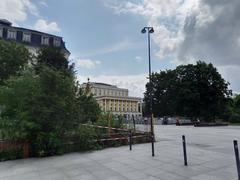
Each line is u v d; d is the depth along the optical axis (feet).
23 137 36.42
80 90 45.91
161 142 51.98
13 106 38.42
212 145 45.68
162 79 239.09
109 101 340.59
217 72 183.93
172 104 199.00
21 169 28.89
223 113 187.32
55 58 104.99
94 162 31.96
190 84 181.16
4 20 162.61
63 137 40.75
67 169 28.35
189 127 121.90
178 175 24.38
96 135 45.09
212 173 24.91
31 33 165.48
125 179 23.57
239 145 45.24
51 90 39.32
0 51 100.78
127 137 49.57
